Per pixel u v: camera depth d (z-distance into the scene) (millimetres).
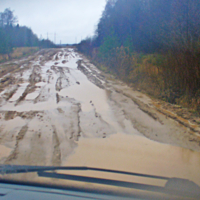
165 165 4301
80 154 4738
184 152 4941
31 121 6871
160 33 14883
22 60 28703
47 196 2949
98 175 3785
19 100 9422
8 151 4859
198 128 6355
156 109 8344
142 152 4906
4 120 6977
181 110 8094
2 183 3432
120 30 28656
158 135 5934
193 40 9922
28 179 3564
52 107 8438
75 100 9500
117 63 18750
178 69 10219
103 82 14336
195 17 10984
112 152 4871
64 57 34312
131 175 3820
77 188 3279
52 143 5320
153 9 19891
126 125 6688
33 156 4609
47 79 14766
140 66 15453
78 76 16500
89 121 6980
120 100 9664
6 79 14562
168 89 10312
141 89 12094
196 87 9016
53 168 3996
